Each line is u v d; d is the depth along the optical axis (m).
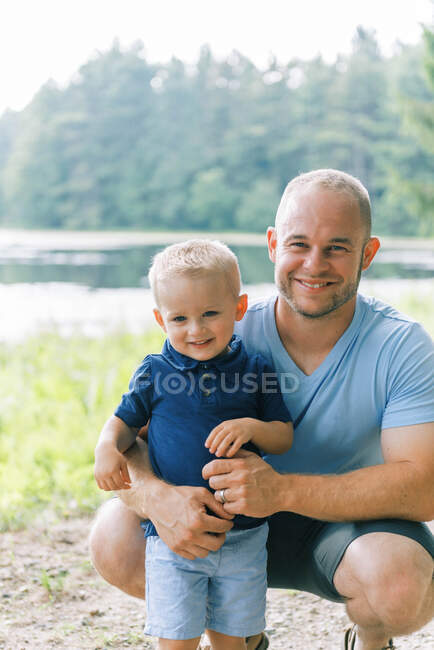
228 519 2.03
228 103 73.19
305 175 2.23
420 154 60.09
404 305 12.22
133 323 11.76
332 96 69.50
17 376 6.88
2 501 4.08
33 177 71.88
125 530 2.24
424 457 2.07
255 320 2.33
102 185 72.12
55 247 43.91
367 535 2.05
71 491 4.32
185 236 61.31
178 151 71.75
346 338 2.21
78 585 3.10
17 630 2.68
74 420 5.39
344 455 2.24
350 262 2.13
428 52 15.62
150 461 2.18
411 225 59.03
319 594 2.28
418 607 1.98
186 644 2.04
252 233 67.19
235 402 2.12
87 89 74.75
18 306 15.35
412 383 2.13
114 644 2.61
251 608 2.10
